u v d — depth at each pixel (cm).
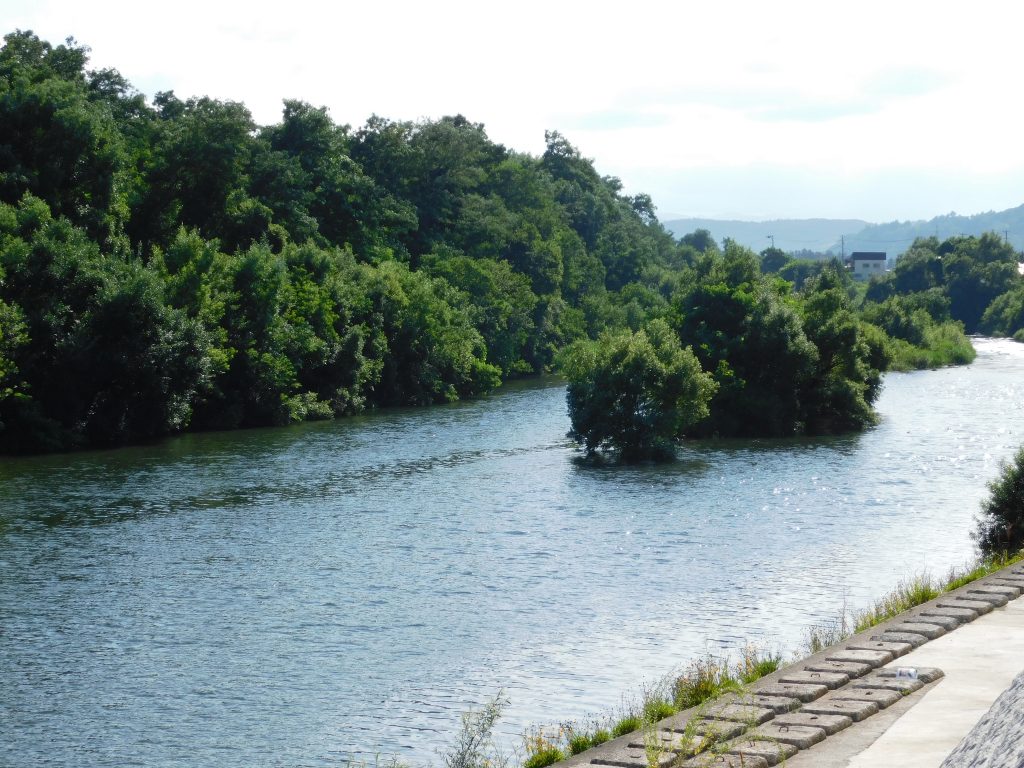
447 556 3422
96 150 7000
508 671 2259
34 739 1905
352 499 4491
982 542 3244
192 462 5534
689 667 2064
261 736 1908
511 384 11388
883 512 4138
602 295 15825
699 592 2928
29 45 8494
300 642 2500
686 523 3966
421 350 9281
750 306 7056
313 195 10038
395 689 2158
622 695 2069
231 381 7300
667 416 5625
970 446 6034
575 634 2536
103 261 6356
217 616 2728
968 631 1630
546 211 15612
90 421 6225
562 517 4103
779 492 4634
